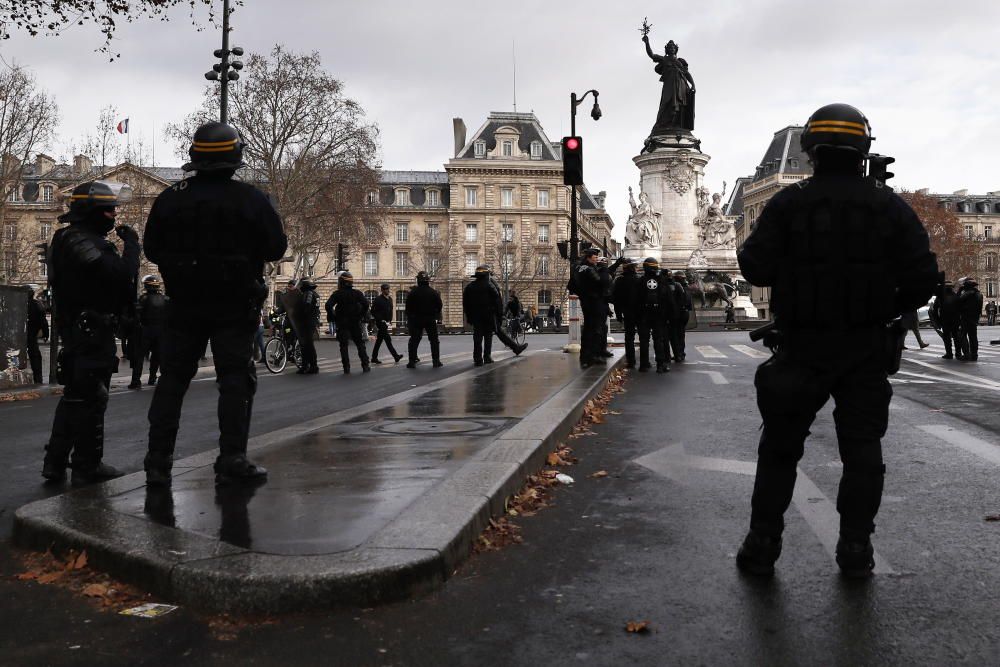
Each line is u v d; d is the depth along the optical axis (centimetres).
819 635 302
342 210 5528
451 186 9231
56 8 1825
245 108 5141
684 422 855
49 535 392
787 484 366
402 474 508
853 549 363
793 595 343
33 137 5103
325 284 9250
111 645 295
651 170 4472
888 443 713
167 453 494
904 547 409
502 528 431
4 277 5600
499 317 1773
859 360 353
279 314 2050
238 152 500
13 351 1355
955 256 8550
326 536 369
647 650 290
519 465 514
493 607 328
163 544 359
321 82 5244
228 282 488
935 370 1570
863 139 356
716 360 1903
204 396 1174
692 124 4519
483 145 9300
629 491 536
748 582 359
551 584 355
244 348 501
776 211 359
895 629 307
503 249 8675
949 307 1908
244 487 477
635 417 896
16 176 5203
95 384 571
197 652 288
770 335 368
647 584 356
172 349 498
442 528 378
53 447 577
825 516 469
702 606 331
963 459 638
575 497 520
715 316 4566
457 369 1661
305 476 507
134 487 480
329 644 293
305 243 5659
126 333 585
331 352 2823
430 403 887
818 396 358
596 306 1436
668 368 1552
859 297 345
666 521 461
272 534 373
